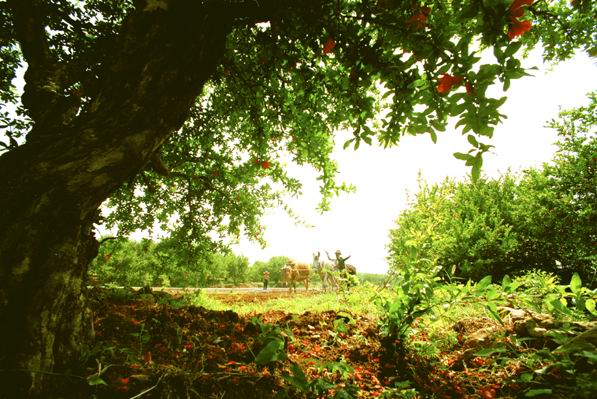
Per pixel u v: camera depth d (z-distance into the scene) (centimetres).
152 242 560
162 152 447
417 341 267
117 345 203
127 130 164
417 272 270
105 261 524
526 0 142
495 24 150
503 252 838
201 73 187
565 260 868
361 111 249
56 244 147
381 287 296
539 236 862
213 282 2039
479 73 160
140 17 173
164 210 526
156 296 423
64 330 159
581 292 222
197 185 486
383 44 211
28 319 138
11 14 277
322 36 242
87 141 158
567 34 277
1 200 142
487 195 1044
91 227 199
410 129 214
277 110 387
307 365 229
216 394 170
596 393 147
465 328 312
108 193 168
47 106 207
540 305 272
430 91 197
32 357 138
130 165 167
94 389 149
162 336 235
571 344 177
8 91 347
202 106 441
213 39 188
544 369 173
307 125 389
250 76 340
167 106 175
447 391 200
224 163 506
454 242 832
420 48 184
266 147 433
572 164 852
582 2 245
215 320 314
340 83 293
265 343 229
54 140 160
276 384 186
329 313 435
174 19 175
